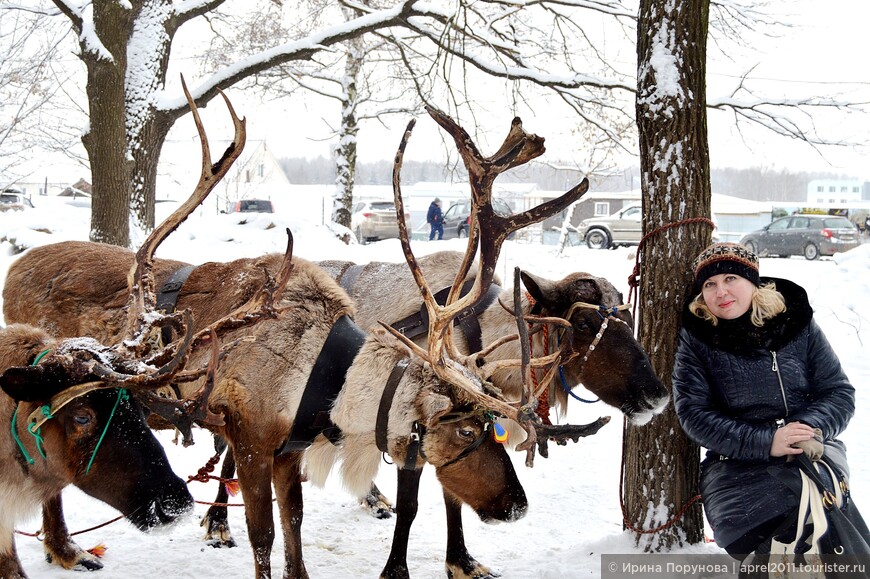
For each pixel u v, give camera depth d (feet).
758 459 12.53
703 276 13.17
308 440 13.94
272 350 13.78
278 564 15.79
